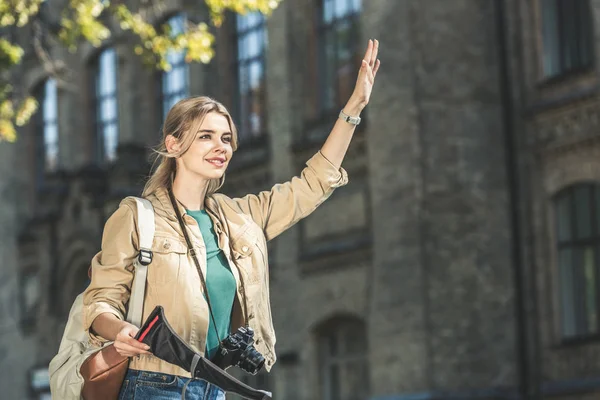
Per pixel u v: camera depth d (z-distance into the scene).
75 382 5.57
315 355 33.97
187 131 5.72
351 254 32.50
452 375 30.17
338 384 33.47
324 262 33.44
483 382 30.31
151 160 5.86
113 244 5.56
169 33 22.88
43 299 44.84
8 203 47.50
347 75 33.97
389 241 31.28
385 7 31.75
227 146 5.79
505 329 30.66
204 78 39.56
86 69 45.34
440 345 30.22
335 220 33.38
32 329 45.75
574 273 29.44
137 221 5.58
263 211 6.08
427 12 31.16
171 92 41.56
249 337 5.56
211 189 5.96
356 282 32.38
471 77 31.28
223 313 5.66
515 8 31.08
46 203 46.66
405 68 31.14
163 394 5.50
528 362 30.34
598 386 28.11
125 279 5.55
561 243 29.86
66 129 45.56
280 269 35.03
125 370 5.55
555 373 29.58
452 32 31.28
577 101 29.14
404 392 30.55
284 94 35.84
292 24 35.84
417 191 30.67
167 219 5.64
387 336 31.16
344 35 34.12
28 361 45.81
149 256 5.53
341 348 33.56
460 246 30.72
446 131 30.97
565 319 29.69
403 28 31.28
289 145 35.50
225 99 38.53
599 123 28.80
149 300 5.52
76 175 43.00
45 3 42.19
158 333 5.23
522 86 30.89
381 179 31.55
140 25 23.00
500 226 31.00
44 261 44.78
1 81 24.56
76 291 43.94
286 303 34.75
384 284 31.36
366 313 31.95
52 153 46.69
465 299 30.53
